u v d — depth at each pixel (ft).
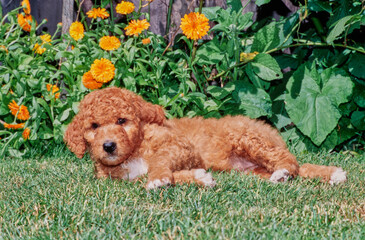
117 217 4.82
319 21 6.76
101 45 6.53
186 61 6.88
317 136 6.36
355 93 6.61
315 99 6.43
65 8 7.29
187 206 4.96
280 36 6.88
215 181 5.28
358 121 6.64
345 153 6.66
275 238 4.41
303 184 5.39
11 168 5.98
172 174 5.25
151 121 5.44
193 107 6.70
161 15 7.38
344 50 6.64
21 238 4.66
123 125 5.29
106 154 5.19
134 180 5.39
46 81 6.97
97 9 7.01
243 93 6.66
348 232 4.66
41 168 5.98
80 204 4.99
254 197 5.10
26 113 6.46
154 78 6.76
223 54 6.75
